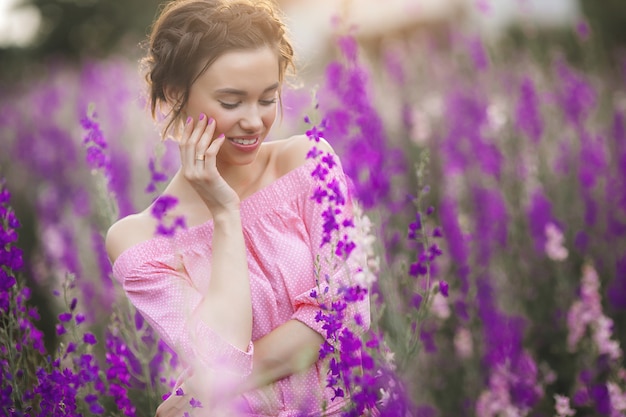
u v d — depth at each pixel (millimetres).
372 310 2369
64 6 22297
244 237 2092
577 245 4059
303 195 2129
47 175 6527
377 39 10219
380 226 2869
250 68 1941
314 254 2053
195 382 1922
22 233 5742
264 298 2020
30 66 14594
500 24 9062
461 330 3422
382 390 2033
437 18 9844
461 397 3492
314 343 1961
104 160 2861
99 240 4156
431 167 5223
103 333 3918
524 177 4570
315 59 8570
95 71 8992
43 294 4641
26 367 2473
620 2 11195
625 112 5391
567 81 5480
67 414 2320
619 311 3711
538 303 3934
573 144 5137
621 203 4297
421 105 6477
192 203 2141
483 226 4039
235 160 2037
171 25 2025
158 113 2266
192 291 2020
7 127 8758
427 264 2328
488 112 4930
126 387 2537
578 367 3338
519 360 3129
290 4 9062
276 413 1975
